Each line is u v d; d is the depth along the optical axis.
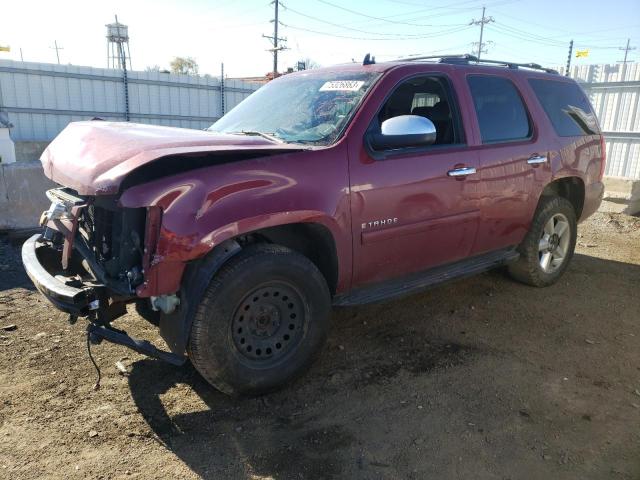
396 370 3.59
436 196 3.82
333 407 3.14
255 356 3.11
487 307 4.74
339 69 4.14
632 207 9.09
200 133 3.40
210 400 3.18
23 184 6.45
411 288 3.85
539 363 3.72
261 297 3.06
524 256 4.99
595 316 4.60
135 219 2.83
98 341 3.02
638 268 6.13
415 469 2.61
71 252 3.29
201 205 2.76
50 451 2.68
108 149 2.96
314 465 2.63
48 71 17.77
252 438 2.83
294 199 3.06
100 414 3.01
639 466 2.65
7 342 3.85
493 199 4.28
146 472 2.55
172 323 2.92
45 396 3.17
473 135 4.14
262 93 4.46
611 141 14.40
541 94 4.93
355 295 3.64
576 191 5.40
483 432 2.91
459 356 3.80
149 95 20.17
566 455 2.72
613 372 3.61
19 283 5.11
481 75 4.40
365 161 3.42
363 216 3.41
